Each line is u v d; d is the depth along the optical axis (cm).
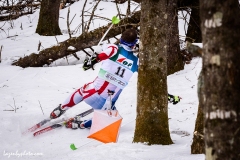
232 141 639
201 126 1147
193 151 1175
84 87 1495
